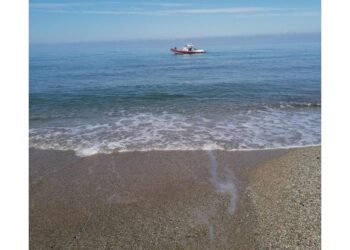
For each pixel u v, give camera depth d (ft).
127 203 24.90
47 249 20.04
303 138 38.04
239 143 36.65
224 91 70.13
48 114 50.88
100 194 26.27
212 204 24.43
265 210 23.12
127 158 33.01
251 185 27.12
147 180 28.43
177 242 20.26
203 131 41.04
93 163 31.99
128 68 122.42
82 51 256.52
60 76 98.02
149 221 22.54
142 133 40.45
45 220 22.90
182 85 79.41
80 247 20.15
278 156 32.68
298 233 20.16
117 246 20.11
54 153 34.32
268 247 19.35
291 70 102.53
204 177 28.73
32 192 26.68
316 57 146.82
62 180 28.68
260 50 218.79
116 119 47.57
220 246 19.75
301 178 26.81
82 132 41.09
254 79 86.22
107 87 77.71
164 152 34.35
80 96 66.33
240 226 21.57
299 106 54.44
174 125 43.91
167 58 175.63
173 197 25.59
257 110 52.03
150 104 58.29
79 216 23.35
